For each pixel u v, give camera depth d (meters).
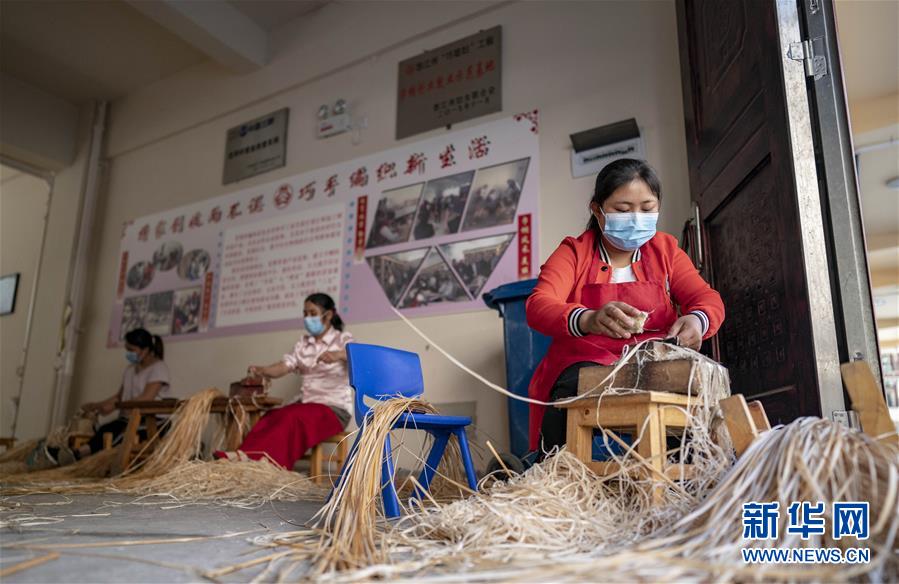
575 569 0.94
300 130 4.99
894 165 5.30
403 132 4.41
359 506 1.40
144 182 5.98
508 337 2.96
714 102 2.76
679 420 1.48
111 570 1.12
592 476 1.48
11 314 6.73
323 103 4.91
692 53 3.04
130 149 6.14
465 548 1.22
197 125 5.68
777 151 2.13
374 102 4.62
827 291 1.96
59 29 5.42
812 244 1.99
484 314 3.79
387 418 1.68
